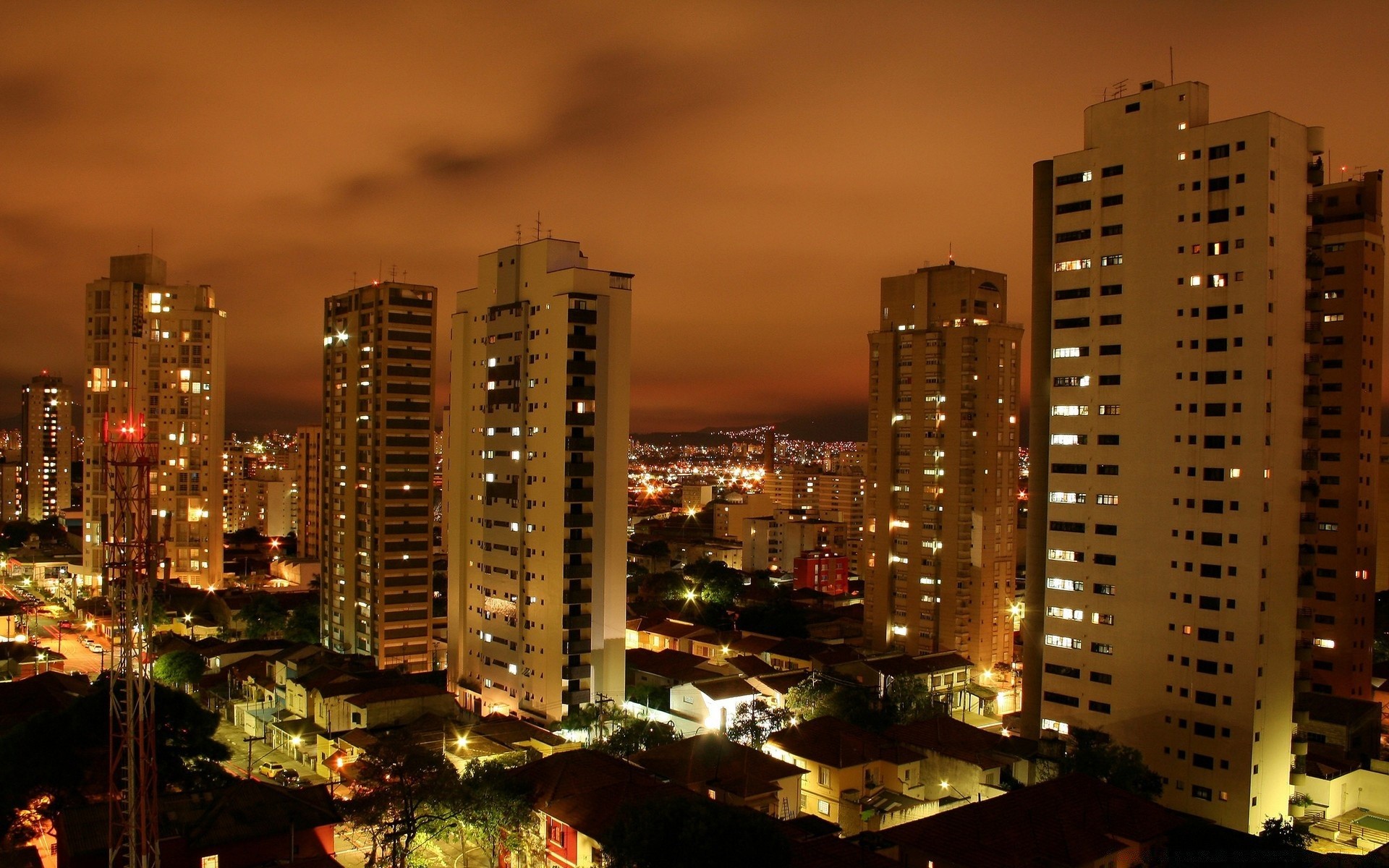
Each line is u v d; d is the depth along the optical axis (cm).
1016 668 15475
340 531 16600
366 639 15812
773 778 8625
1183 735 9094
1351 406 11725
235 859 6888
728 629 18350
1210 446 9119
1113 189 9869
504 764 8981
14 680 12494
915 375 16450
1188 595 9156
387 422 15512
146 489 5303
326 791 8056
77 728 7744
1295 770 9250
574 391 11919
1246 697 8731
